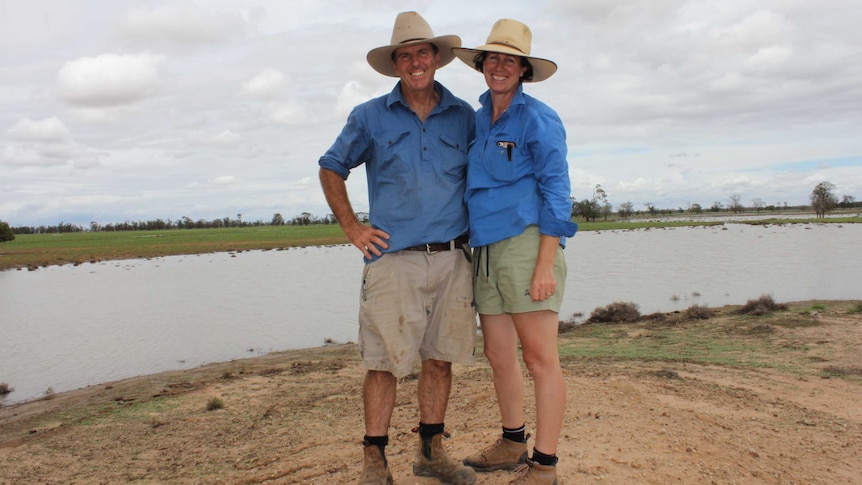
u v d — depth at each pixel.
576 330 14.68
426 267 3.44
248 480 5.29
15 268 49.22
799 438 5.09
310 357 13.62
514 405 3.71
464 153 3.56
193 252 64.00
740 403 6.36
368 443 3.52
